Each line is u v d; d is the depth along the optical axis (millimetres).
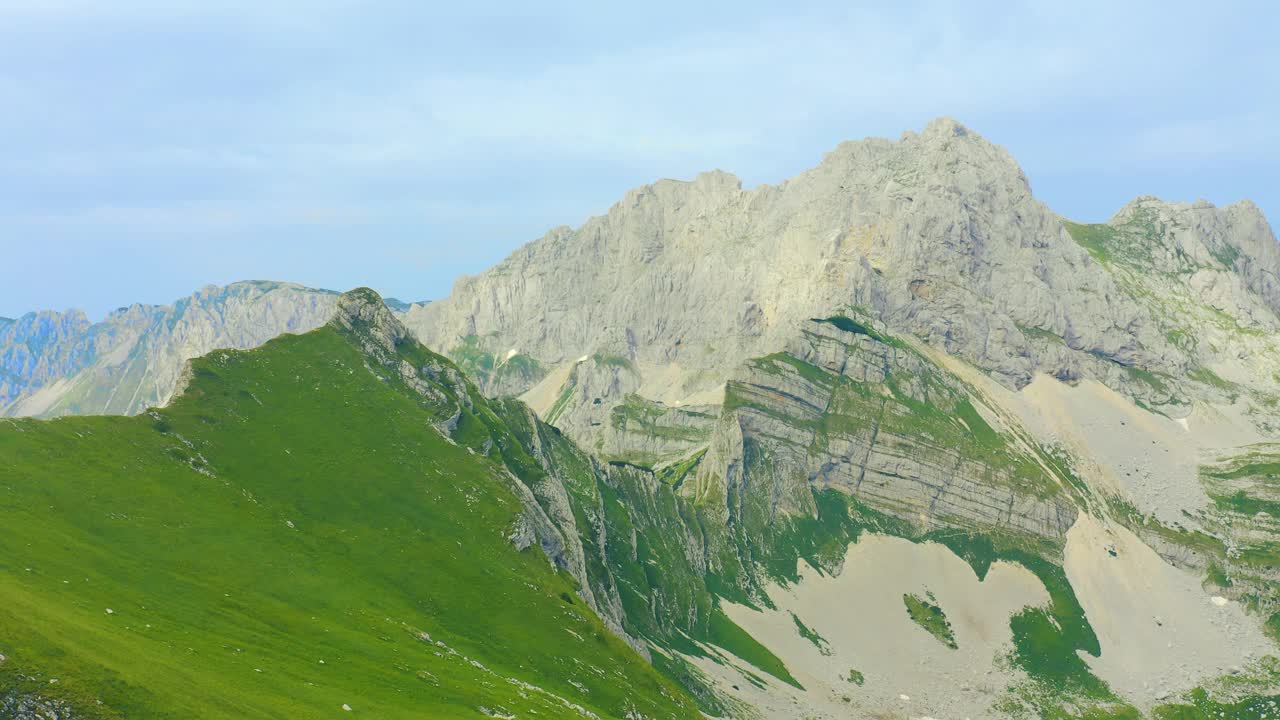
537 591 188750
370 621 151625
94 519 148875
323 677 122625
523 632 173750
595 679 169500
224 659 116562
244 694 106688
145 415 188875
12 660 91000
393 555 180125
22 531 134250
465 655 154000
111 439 175750
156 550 146750
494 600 179125
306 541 171625
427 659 143500
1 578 114562
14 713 86438
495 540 198750
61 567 127875
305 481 192125
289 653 127438
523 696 143375
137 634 113438
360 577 168000
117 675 96938
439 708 124812
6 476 149250
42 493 149000
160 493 164625
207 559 151000
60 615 107312
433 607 169125
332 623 144875
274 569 156625
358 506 190875
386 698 122750
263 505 178500
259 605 142375
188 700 99062
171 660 108062
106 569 134000
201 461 183625
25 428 165375
